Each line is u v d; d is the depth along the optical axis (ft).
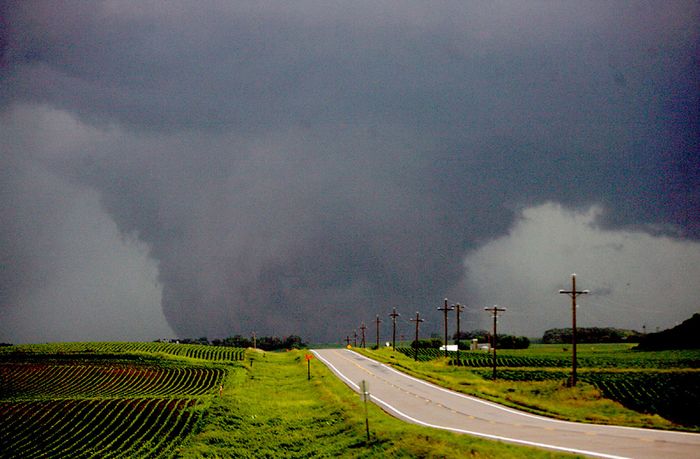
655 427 106.83
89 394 250.16
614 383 229.04
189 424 175.73
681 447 83.10
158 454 150.00
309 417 160.25
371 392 183.62
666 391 209.77
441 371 275.59
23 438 172.14
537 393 193.06
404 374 248.93
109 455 152.05
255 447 138.00
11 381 297.94
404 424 120.67
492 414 132.36
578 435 97.19
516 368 303.27
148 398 219.00
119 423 184.65
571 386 205.36
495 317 260.01
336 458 111.34
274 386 243.40
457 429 111.55
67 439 169.58
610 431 101.40
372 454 106.01
